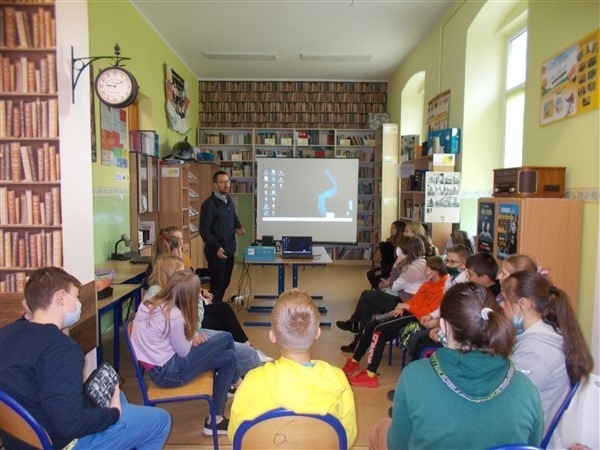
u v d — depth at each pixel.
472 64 4.63
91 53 3.89
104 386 1.69
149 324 2.17
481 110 4.67
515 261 2.17
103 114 4.13
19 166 2.32
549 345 1.54
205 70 7.71
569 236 2.83
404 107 7.22
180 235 3.53
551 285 1.63
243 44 6.35
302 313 1.36
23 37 2.27
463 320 1.14
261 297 5.47
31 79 2.29
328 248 8.43
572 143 2.89
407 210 6.04
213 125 8.27
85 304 2.57
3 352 1.44
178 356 2.20
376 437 1.62
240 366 2.74
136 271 3.73
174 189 5.59
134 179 4.82
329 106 8.28
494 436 1.05
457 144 4.76
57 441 1.47
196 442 2.38
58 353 1.44
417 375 1.14
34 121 2.30
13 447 1.43
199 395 2.15
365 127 8.30
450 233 4.80
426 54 5.96
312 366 1.36
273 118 8.28
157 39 5.82
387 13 5.27
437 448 1.08
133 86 2.98
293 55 6.85
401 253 3.75
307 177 7.47
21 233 2.37
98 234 4.04
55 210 2.35
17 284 2.37
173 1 4.90
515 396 1.09
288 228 7.48
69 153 2.42
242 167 8.33
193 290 2.22
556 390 1.52
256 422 1.26
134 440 1.72
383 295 3.69
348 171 7.46
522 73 4.31
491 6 4.16
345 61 7.14
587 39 2.72
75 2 2.48
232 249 4.98
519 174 2.95
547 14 3.18
